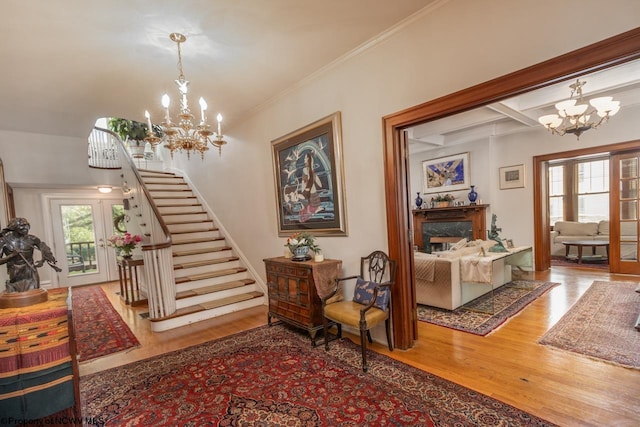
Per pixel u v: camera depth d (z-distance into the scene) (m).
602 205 7.25
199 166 6.45
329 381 2.31
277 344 3.05
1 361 1.55
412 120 2.56
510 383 2.17
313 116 3.50
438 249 7.05
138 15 2.23
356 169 3.08
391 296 2.79
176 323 3.74
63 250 6.51
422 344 2.88
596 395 1.99
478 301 4.05
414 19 2.50
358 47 2.91
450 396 2.05
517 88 1.99
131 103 3.85
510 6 2.00
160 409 2.07
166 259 3.84
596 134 5.13
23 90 3.31
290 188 3.91
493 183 6.17
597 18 1.69
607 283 4.67
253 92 3.77
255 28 2.48
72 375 1.70
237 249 5.19
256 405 2.06
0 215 4.36
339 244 3.34
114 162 6.18
